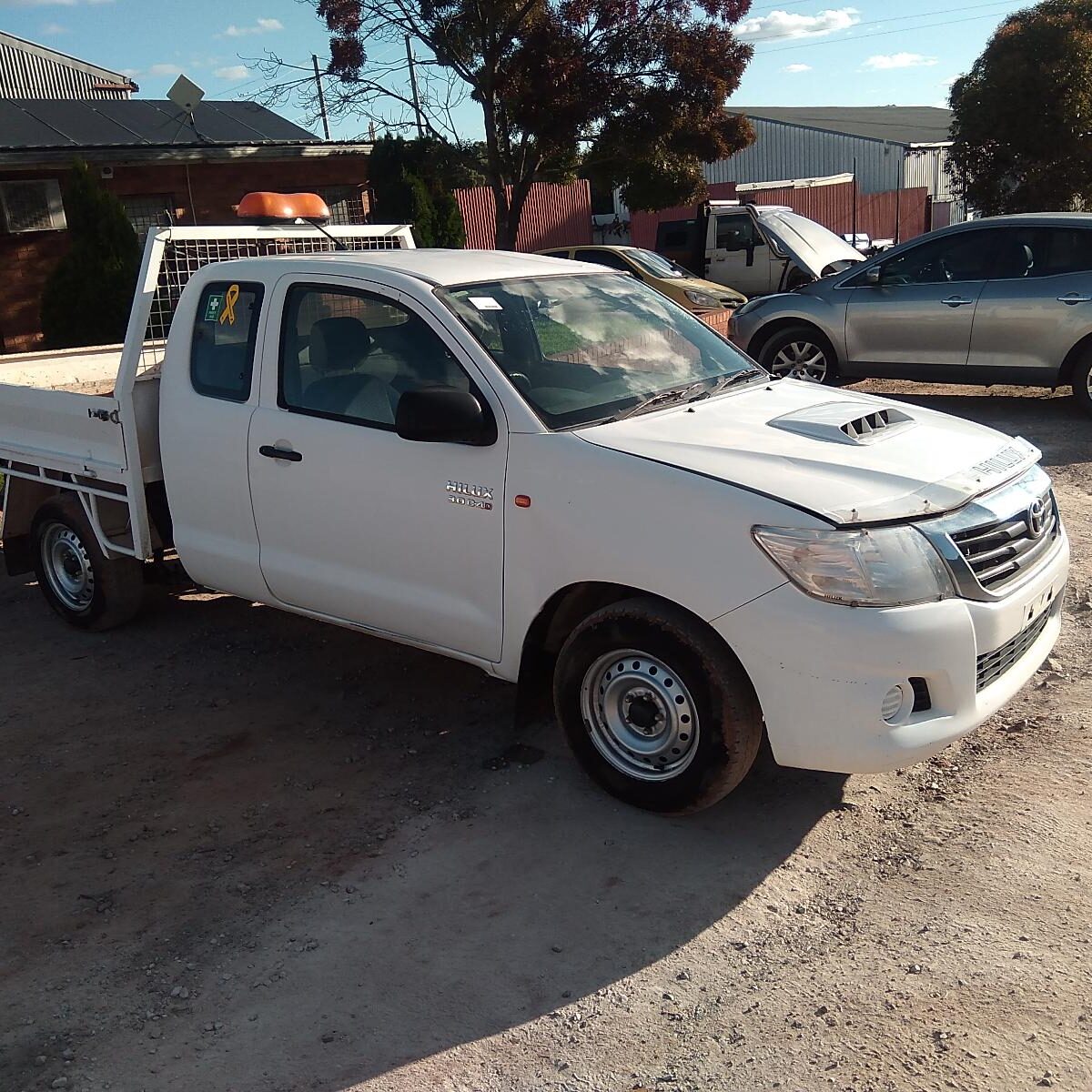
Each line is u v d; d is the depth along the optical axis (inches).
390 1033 117.6
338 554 183.2
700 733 145.6
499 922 135.9
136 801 170.1
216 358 199.8
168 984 127.0
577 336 180.7
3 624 253.8
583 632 154.0
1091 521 271.1
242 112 862.5
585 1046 114.6
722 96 736.3
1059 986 118.4
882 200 1280.8
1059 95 989.8
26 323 682.8
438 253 200.7
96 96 1254.9
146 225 721.6
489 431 160.6
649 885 141.8
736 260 723.4
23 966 131.4
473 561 164.4
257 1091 110.0
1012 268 376.5
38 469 239.0
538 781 169.5
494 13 710.5
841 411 165.8
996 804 155.1
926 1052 110.6
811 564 134.0
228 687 211.6
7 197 658.8
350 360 179.2
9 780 178.7
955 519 141.2
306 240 251.6
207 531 205.0
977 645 140.0
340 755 181.9
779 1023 116.3
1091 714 177.9
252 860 152.3
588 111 719.7
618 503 147.3
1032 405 407.8
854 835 150.5
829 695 134.3
